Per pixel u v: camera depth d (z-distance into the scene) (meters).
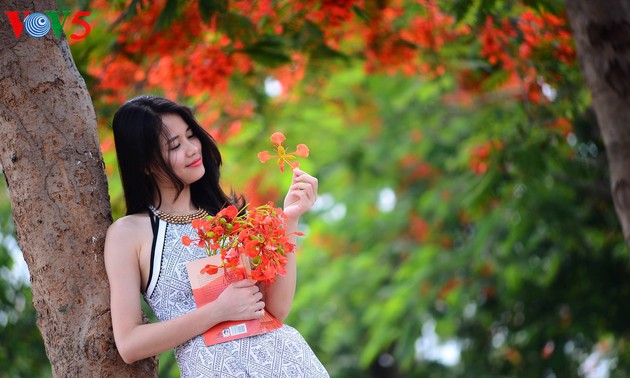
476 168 9.51
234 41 6.04
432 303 11.92
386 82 12.84
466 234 13.05
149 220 3.88
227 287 3.78
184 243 3.66
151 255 3.82
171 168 3.86
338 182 14.25
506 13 7.05
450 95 12.55
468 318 12.13
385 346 12.25
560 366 11.16
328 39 7.14
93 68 6.72
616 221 10.39
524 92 7.45
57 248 3.95
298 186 3.99
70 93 4.09
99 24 6.53
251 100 7.96
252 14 6.40
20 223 4.01
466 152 10.20
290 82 8.37
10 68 4.01
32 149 3.99
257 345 3.75
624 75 5.48
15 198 4.01
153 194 3.95
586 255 10.83
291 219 3.98
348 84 12.23
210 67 6.92
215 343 3.72
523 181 8.99
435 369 14.13
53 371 3.98
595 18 5.49
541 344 11.30
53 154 3.99
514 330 11.62
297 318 13.92
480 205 9.13
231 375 3.69
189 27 6.44
